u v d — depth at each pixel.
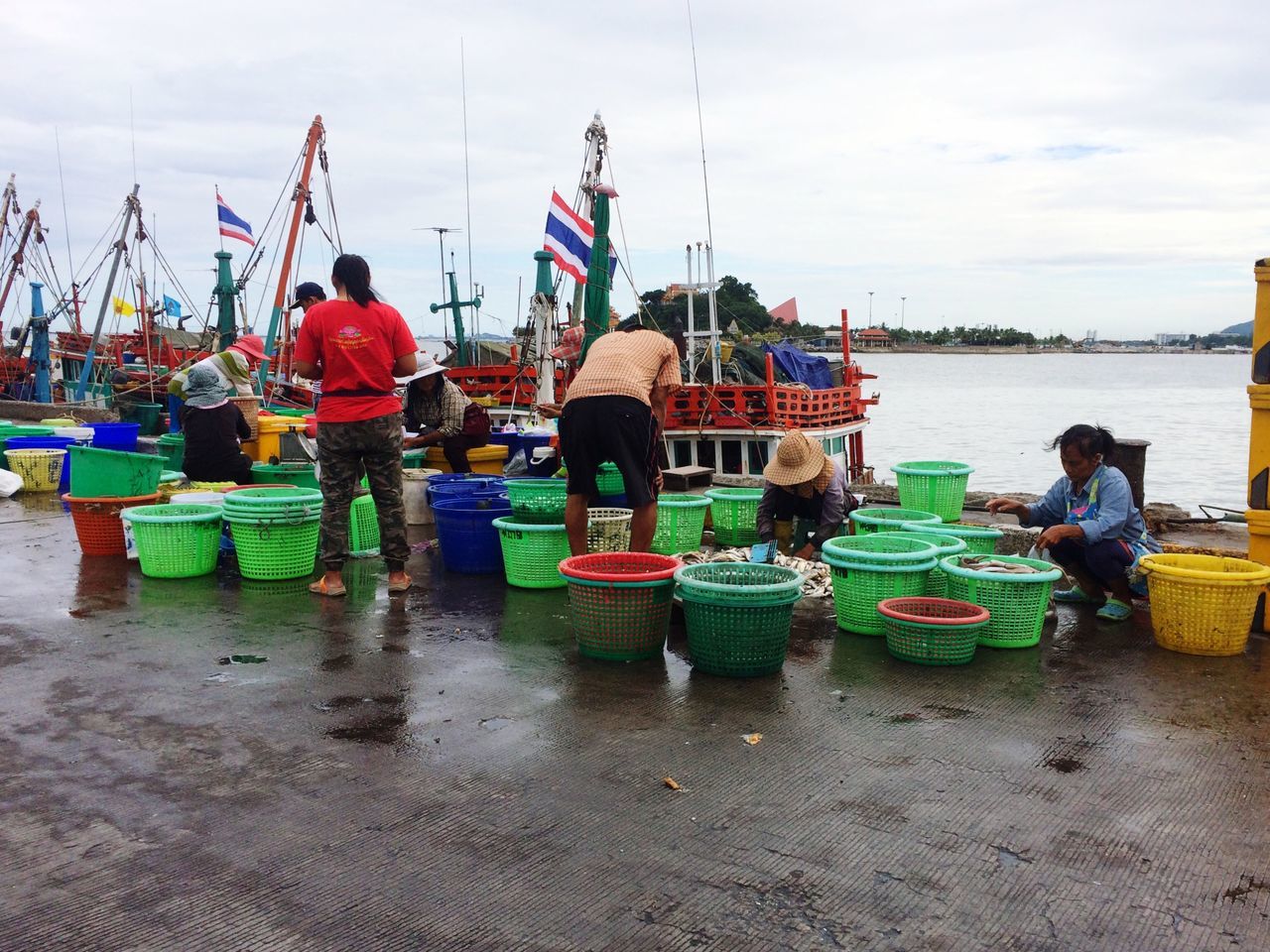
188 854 2.89
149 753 3.61
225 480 8.23
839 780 3.41
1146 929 2.54
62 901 2.65
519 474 8.85
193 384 8.15
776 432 14.47
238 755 3.60
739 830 3.05
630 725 3.92
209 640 5.04
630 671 4.61
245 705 4.11
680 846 2.96
